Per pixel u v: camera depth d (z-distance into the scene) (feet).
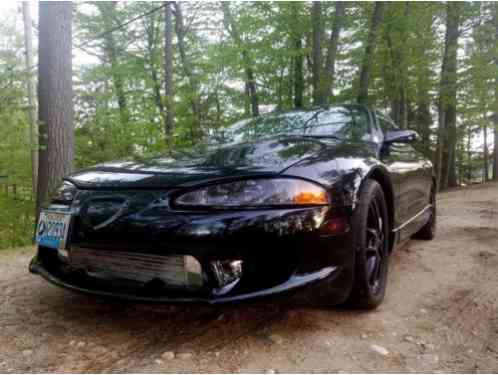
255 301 4.27
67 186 5.60
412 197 8.68
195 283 4.42
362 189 5.46
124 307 5.93
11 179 20.88
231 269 4.40
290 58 35.06
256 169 4.74
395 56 29.19
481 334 5.09
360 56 30.48
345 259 4.94
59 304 6.10
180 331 5.10
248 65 31.65
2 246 19.39
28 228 20.86
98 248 4.76
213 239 4.31
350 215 5.06
